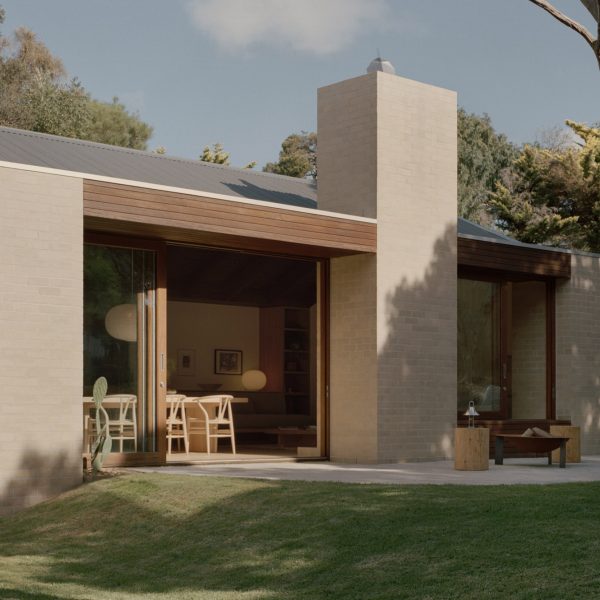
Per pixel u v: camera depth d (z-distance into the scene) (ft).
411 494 28.17
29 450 32.91
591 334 52.65
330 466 40.40
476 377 48.70
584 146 92.12
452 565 21.31
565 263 51.55
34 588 23.11
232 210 38.14
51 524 30.35
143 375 38.42
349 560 22.86
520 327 53.47
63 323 33.86
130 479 33.12
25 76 104.63
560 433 43.16
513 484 30.94
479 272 49.11
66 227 33.96
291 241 39.91
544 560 20.81
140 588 23.22
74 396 34.01
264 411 63.67
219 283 61.87
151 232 37.81
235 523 27.02
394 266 43.50
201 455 45.52
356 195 43.88
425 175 44.98
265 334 67.82
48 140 47.85
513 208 96.32
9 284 32.63
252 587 22.35
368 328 43.04
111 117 114.11
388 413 42.88
